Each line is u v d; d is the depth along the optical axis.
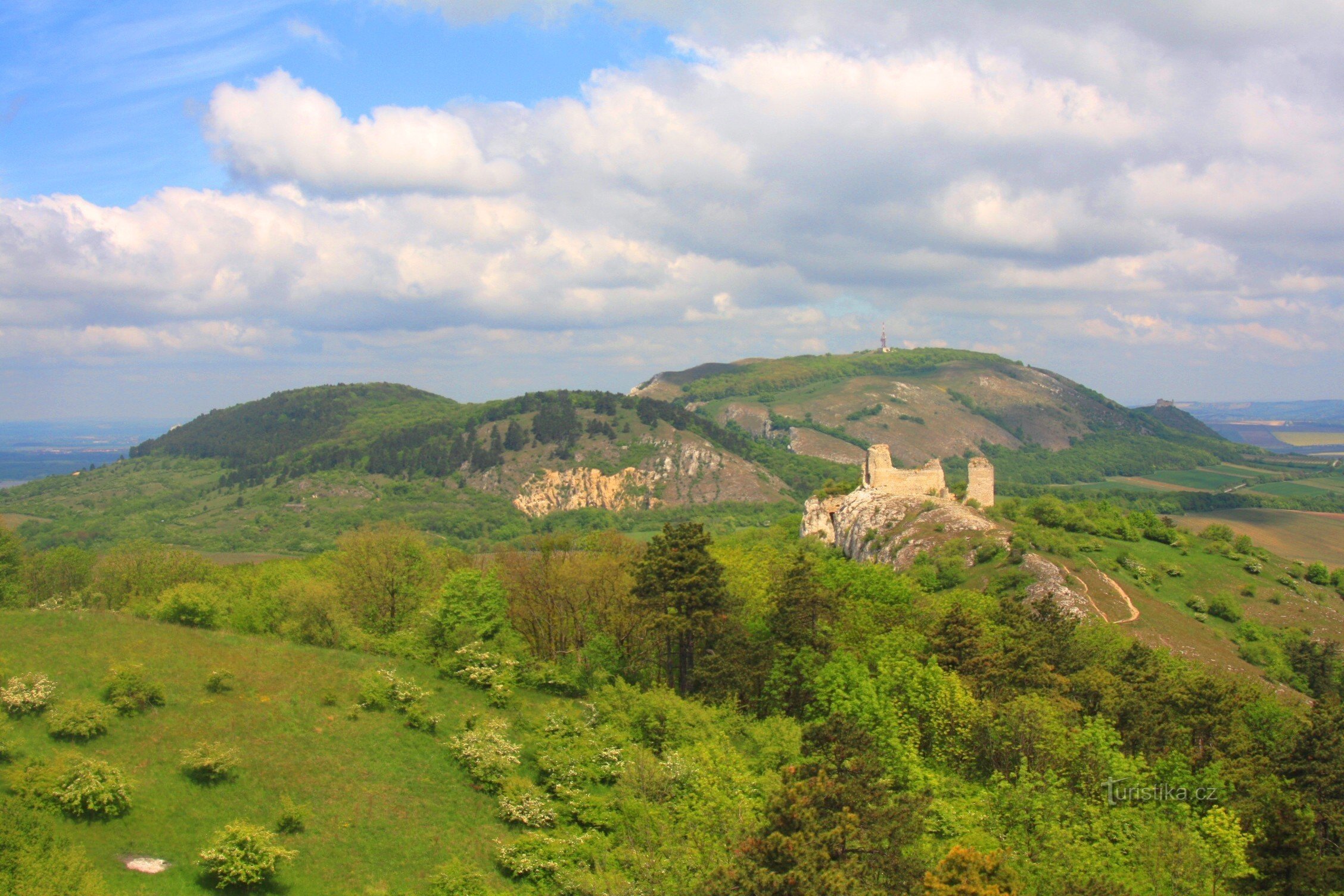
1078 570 117.75
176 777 47.62
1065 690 67.50
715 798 47.31
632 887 43.12
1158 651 82.88
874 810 40.91
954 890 35.62
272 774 50.44
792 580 76.19
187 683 56.75
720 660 69.75
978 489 154.75
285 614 73.06
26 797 41.25
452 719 61.69
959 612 70.88
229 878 40.75
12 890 35.31
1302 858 46.44
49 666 53.84
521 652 73.38
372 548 85.38
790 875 35.50
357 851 46.94
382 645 71.25
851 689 62.69
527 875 47.91
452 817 51.69
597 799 53.84
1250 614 124.44
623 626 78.69
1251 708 72.06
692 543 74.62
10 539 92.50
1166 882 43.12
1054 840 43.25
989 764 58.38
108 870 39.53
